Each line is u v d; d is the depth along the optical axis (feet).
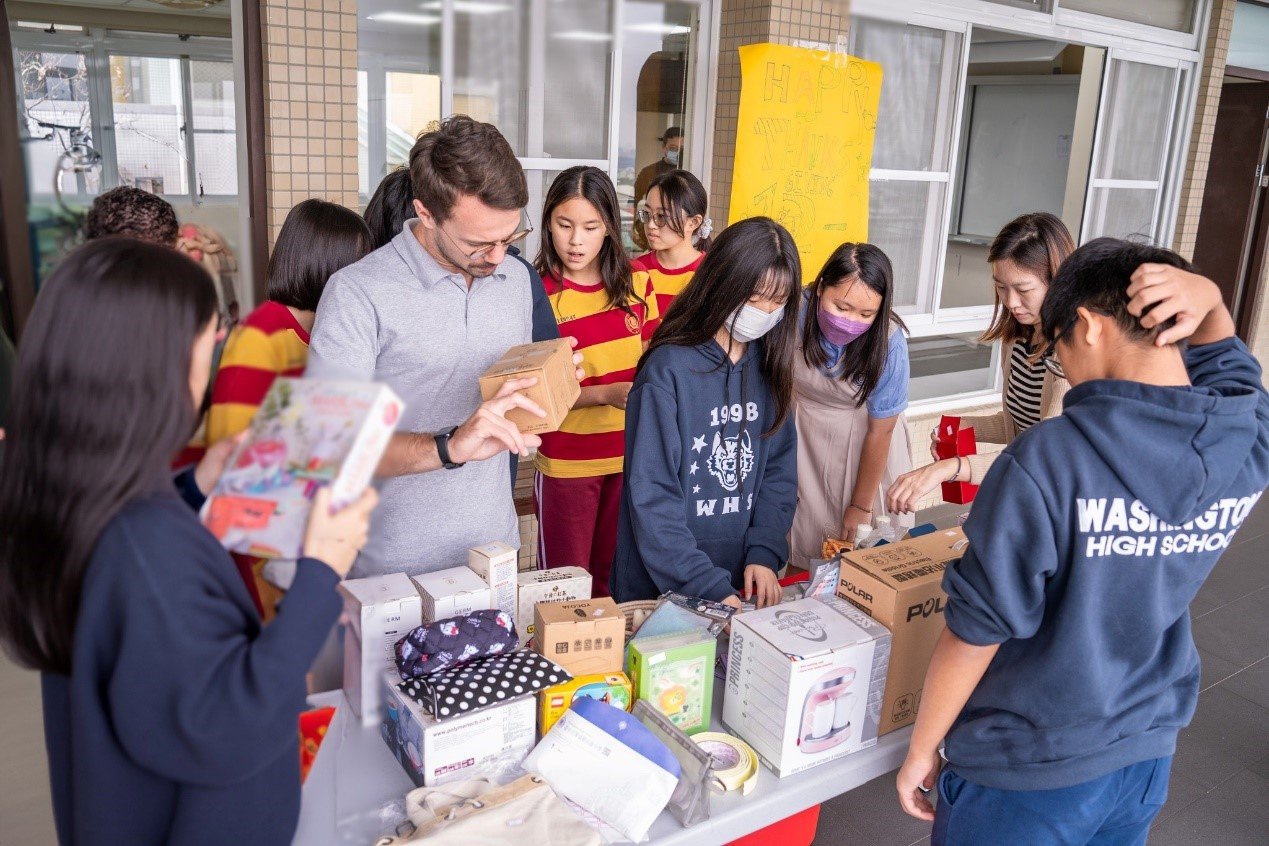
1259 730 9.56
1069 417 3.93
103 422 2.55
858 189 13.20
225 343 2.92
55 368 2.53
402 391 3.04
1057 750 4.13
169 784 2.88
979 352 20.81
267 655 2.68
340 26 8.73
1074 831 4.23
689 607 5.33
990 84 32.91
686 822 4.21
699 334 5.90
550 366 5.03
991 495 4.00
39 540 2.61
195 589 2.65
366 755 4.42
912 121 13.93
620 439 9.10
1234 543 14.46
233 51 8.59
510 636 4.52
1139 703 4.23
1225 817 8.16
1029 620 3.98
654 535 5.83
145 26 14.99
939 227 14.79
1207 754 9.09
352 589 4.53
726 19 12.16
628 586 6.40
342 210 5.98
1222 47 17.28
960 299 28.89
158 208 4.06
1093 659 3.99
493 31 10.33
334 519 2.80
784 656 4.53
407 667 4.30
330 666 4.57
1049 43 20.90
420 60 9.98
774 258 5.67
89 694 2.68
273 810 3.01
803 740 4.64
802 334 7.56
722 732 4.98
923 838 7.66
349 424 2.87
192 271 2.71
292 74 8.58
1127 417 3.77
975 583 4.02
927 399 15.48
